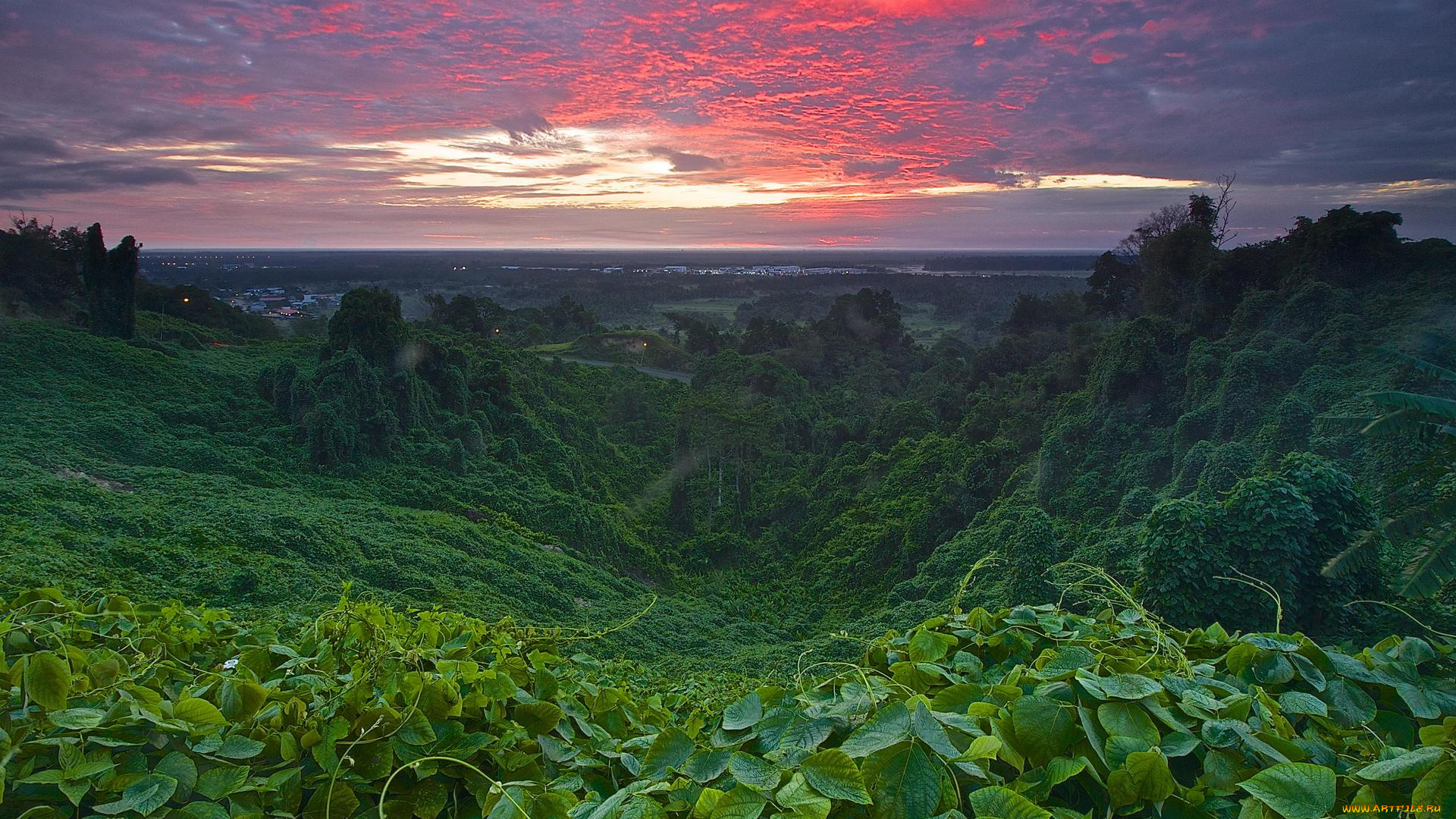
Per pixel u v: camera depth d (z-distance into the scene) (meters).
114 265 42.19
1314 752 1.97
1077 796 1.97
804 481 49.84
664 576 39.38
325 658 2.91
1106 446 30.12
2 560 15.06
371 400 35.66
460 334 67.19
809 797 1.77
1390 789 1.80
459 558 24.83
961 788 1.89
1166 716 1.99
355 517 27.20
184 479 26.97
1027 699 2.02
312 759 2.30
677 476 49.38
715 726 2.69
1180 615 10.90
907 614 24.02
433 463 36.22
